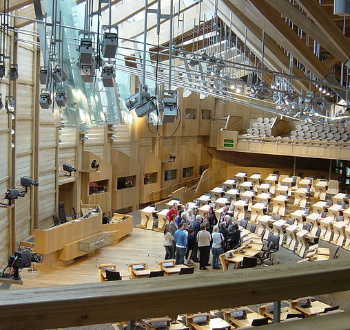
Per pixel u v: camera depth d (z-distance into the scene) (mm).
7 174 17141
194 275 2006
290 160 34875
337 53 12117
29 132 19125
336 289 2141
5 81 16688
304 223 22547
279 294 2035
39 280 15484
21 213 18672
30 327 1701
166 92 10961
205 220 19656
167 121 10984
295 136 30609
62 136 21906
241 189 29344
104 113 21812
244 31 16547
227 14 16562
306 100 17703
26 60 18531
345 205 23453
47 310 1705
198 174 33688
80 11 17250
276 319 2062
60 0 15867
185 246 17438
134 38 21531
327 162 34188
